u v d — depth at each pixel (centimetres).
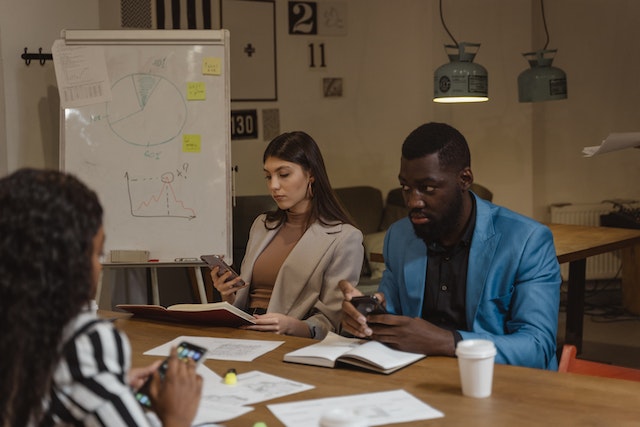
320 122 623
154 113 394
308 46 614
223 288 281
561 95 502
